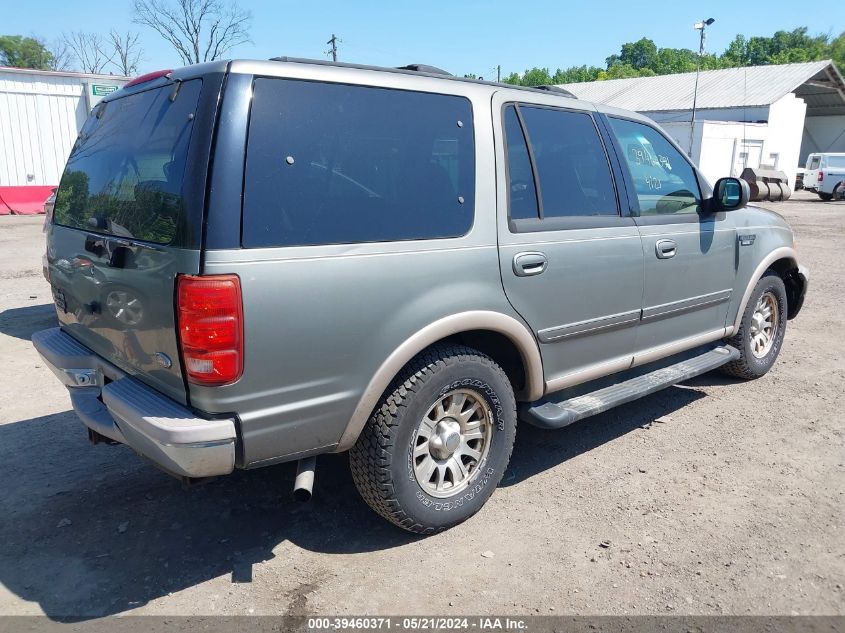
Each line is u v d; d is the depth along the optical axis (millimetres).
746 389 5414
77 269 3303
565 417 3650
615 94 36750
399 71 3180
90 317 3264
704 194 4695
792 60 65500
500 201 3375
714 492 3758
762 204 25859
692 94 34031
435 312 3078
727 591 2924
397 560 3156
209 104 2609
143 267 2732
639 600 2869
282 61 2816
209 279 2506
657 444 4398
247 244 2582
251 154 2621
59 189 3783
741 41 79625
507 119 3521
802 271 5754
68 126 19172
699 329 4742
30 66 51938
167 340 2668
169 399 2783
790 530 3379
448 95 3297
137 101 3186
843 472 3994
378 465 3043
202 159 2557
